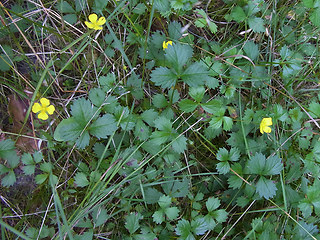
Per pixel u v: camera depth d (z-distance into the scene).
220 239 0.22
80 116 0.19
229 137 0.24
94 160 0.22
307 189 0.22
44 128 0.22
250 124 0.23
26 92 0.22
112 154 0.22
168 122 0.20
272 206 0.22
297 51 0.25
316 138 0.24
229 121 0.21
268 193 0.20
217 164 0.21
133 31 0.23
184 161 0.24
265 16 0.24
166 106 0.22
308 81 0.25
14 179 0.20
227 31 0.25
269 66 0.24
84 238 0.21
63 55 0.23
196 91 0.20
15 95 0.22
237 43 0.24
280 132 0.24
